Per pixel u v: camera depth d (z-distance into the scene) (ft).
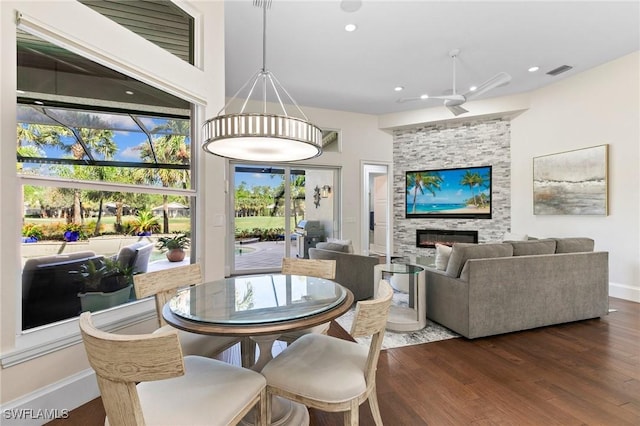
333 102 19.36
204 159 9.48
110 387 3.21
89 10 6.40
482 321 9.45
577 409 6.24
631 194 13.44
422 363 8.15
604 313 11.20
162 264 8.77
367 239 21.79
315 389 4.48
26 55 5.88
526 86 16.94
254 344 7.06
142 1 7.93
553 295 10.38
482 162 19.76
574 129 15.56
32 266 6.02
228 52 12.96
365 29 11.31
